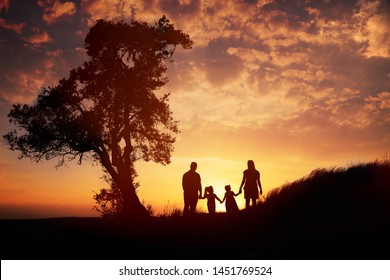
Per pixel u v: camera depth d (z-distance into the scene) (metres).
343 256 6.98
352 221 10.07
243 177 13.81
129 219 14.63
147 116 20.80
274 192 13.62
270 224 11.20
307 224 10.52
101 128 20.00
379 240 7.63
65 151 20.73
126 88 20.14
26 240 11.22
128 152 20.39
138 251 9.18
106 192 19.09
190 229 11.66
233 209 14.95
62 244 10.31
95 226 13.88
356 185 12.46
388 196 11.48
